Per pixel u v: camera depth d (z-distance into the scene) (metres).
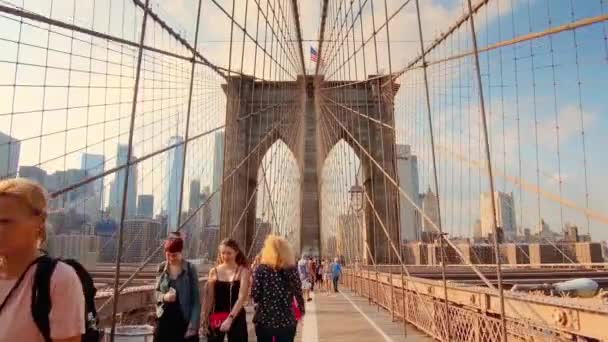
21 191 1.64
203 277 12.09
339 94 33.22
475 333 5.81
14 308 1.58
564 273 11.40
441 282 7.50
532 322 4.21
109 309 8.43
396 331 9.55
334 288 22.08
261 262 4.57
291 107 34.91
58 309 1.60
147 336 5.03
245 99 22.28
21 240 1.61
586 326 3.38
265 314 4.38
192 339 4.21
